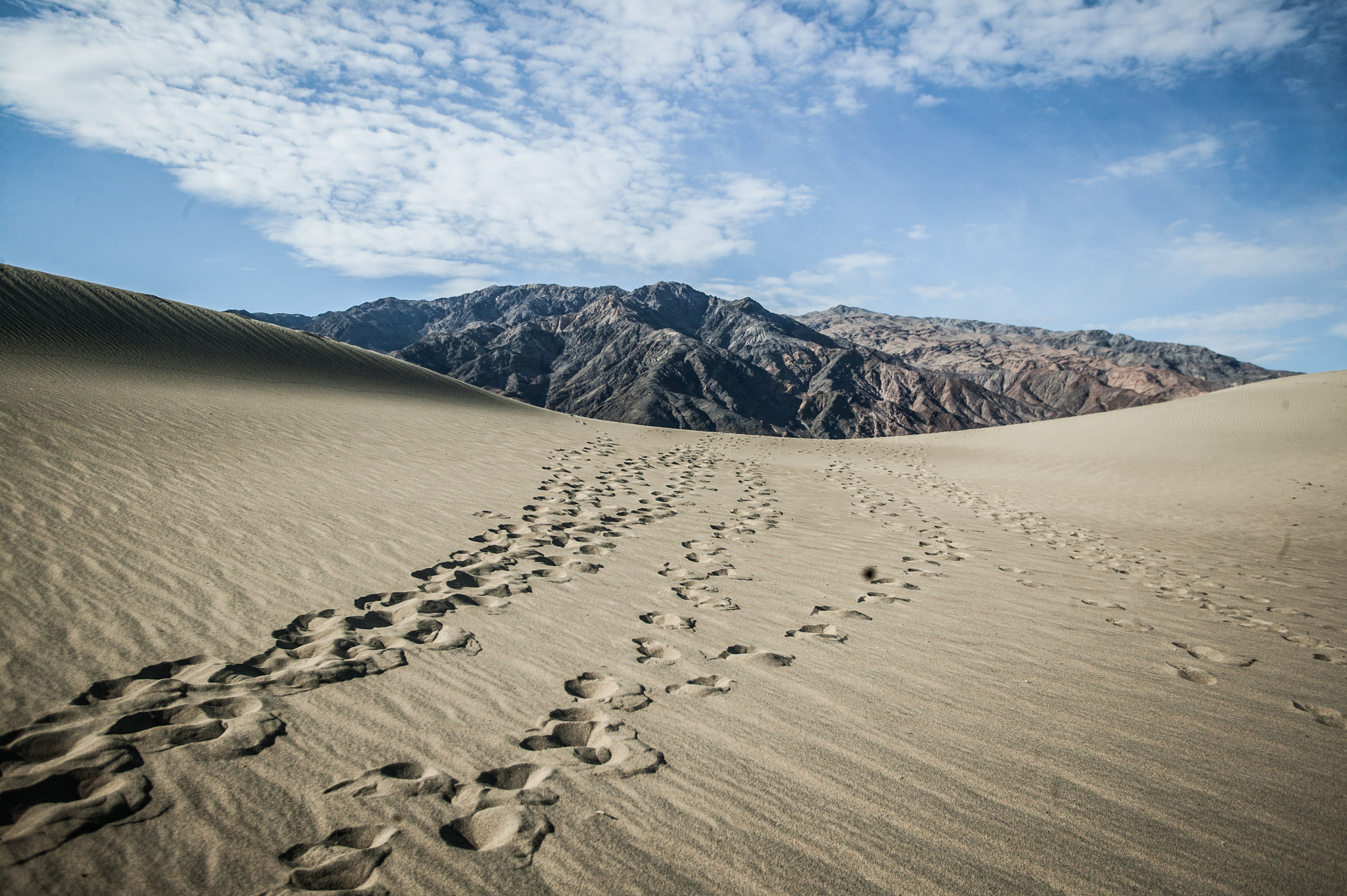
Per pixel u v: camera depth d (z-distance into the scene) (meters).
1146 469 20.47
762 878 2.06
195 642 3.47
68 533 4.91
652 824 2.30
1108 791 2.70
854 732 3.08
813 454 22.67
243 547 5.09
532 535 6.38
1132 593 6.37
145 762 2.43
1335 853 2.37
